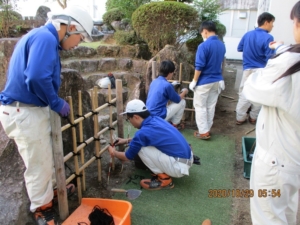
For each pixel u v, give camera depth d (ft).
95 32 21.98
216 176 8.92
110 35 19.19
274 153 4.64
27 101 5.20
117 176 8.73
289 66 4.16
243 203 7.55
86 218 6.46
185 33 15.24
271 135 4.66
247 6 33.14
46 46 4.83
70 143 8.73
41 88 4.82
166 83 10.38
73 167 8.66
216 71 11.20
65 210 6.53
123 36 17.54
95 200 6.82
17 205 6.17
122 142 9.02
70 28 5.44
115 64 16.83
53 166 6.11
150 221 6.77
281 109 4.39
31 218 6.55
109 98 8.27
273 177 4.68
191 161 8.12
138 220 6.79
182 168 7.74
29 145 5.41
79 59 16.62
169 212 7.12
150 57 17.54
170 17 14.05
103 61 16.57
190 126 13.48
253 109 13.43
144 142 7.71
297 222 6.72
